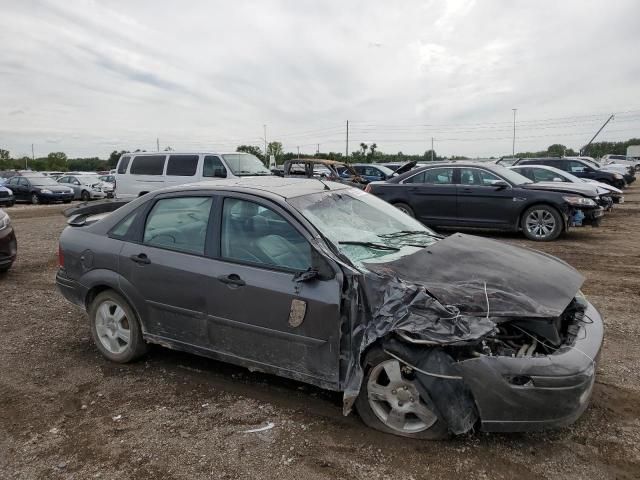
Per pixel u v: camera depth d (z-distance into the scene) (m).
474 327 2.84
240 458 3.00
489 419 2.86
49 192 26.25
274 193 3.82
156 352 4.63
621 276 7.18
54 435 3.30
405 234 4.14
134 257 4.14
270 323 3.46
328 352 3.27
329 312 3.21
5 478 2.88
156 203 4.25
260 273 3.53
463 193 10.89
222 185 4.05
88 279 4.41
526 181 11.04
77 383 4.04
